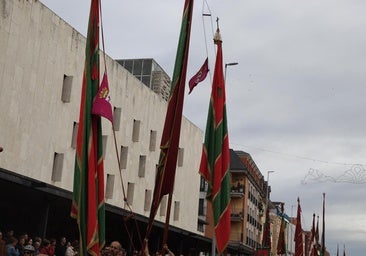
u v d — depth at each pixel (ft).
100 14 28.66
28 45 83.15
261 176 258.37
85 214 26.40
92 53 28.14
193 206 161.58
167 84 156.87
